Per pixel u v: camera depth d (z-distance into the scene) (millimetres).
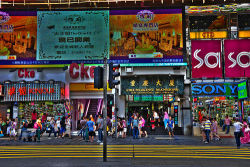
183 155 11141
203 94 23094
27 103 24516
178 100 24234
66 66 23156
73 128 26094
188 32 23406
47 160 9922
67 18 23531
